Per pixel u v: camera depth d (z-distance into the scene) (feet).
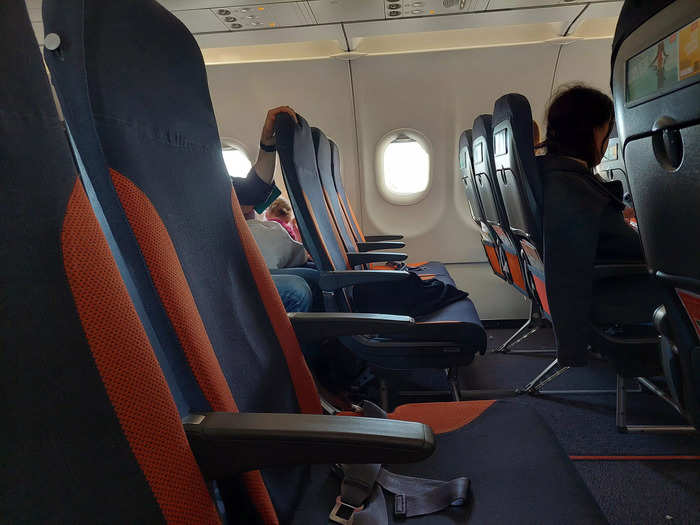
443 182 13.43
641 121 2.53
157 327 2.15
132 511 1.63
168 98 2.56
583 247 5.76
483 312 13.67
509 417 3.58
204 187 2.84
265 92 12.85
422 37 12.26
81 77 2.01
